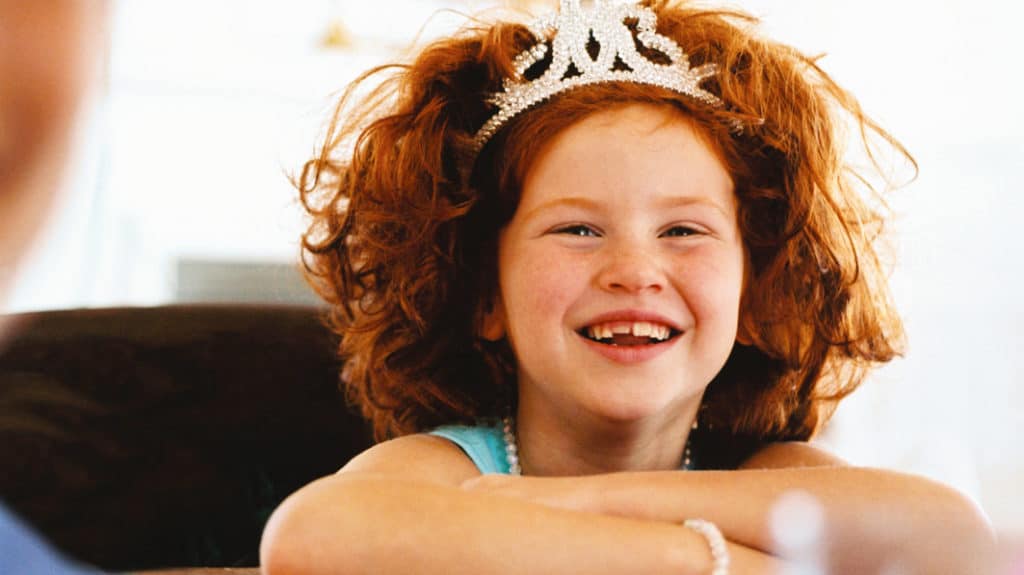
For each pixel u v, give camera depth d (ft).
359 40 9.54
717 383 3.29
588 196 2.69
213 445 3.35
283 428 3.50
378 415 3.51
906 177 6.25
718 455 3.31
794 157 3.20
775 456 3.13
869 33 8.18
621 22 3.03
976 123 7.75
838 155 3.51
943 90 7.99
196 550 3.28
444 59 3.28
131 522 3.16
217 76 10.14
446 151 3.21
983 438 5.86
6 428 3.01
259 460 3.45
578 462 2.89
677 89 2.91
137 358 3.28
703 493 2.24
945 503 2.32
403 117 3.34
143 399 3.26
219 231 10.14
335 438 3.56
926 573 2.26
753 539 2.21
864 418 6.98
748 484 2.29
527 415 2.97
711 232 2.79
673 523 2.19
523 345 2.77
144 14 9.76
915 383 6.82
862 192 4.23
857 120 3.82
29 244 0.45
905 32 8.12
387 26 9.60
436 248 3.19
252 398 3.45
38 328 3.18
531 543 1.99
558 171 2.74
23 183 0.44
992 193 7.20
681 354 2.69
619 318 2.61
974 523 2.31
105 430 3.16
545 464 2.94
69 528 2.98
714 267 2.72
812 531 2.21
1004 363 6.53
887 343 3.57
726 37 3.29
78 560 2.92
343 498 2.04
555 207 2.72
